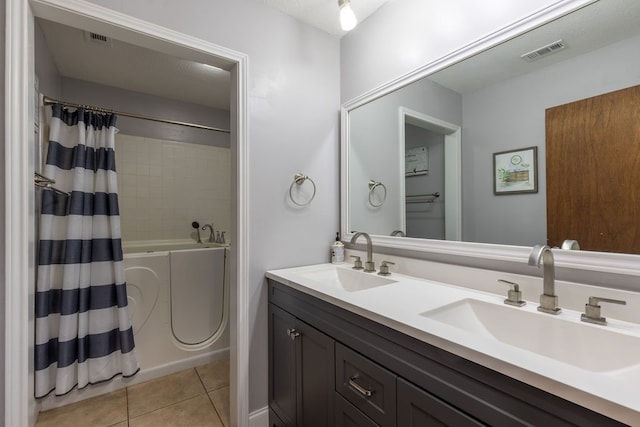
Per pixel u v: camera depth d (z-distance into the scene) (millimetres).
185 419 1688
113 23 1240
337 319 1127
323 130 1888
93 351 1852
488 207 1234
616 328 812
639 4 883
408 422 836
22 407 1089
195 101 3158
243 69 1562
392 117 1630
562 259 1012
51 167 1695
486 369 661
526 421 597
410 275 1509
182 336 2238
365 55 1782
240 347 1551
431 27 1417
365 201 1792
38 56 1775
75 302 1761
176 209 3137
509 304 1026
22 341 1088
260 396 1618
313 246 1836
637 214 877
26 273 1098
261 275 1625
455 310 1057
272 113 1668
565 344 865
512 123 1155
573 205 1003
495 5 1177
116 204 1938
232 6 1542
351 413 1052
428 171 1459
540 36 1072
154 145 3004
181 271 2238
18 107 1080
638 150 875
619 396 500
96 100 2691
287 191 1724
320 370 1220
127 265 2041
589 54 966
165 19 1356
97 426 1620
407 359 845
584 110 976
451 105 1354
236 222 1568
